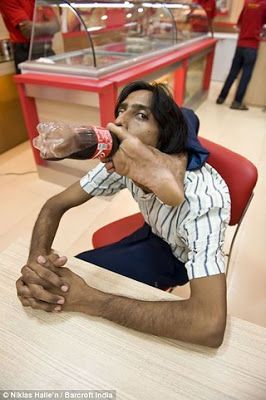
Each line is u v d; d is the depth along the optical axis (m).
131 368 0.58
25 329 0.65
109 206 2.35
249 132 3.67
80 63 2.06
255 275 1.79
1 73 2.90
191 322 0.60
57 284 0.69
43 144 0.55
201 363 0.58
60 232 2.09
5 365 0.58
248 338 0.63
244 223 2.18
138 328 0.64
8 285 0.76
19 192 2.52
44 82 1.97
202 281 0.63
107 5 2.30
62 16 2.21
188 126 0.80
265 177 2.71
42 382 0.55
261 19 3.86
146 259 1.04
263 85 4.40
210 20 4.77
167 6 3.26
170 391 0.54
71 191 1.02
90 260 1.06
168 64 2.76
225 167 1.05
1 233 2.09
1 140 3.12
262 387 0.55
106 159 0.60
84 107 2.02
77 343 0.62
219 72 5.90
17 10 2.59
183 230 0.75
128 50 2.61
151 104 0.67
